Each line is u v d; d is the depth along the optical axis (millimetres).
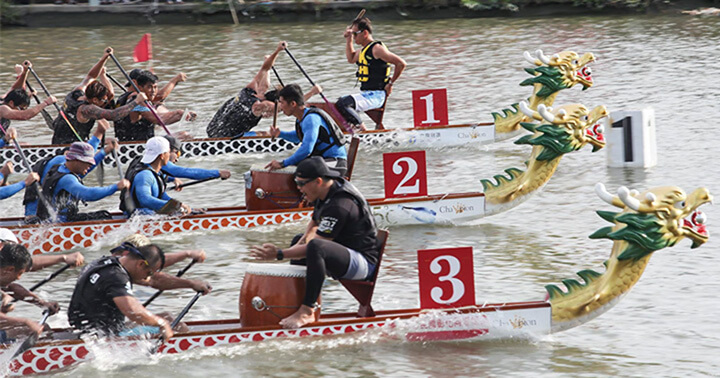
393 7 112750
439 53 84438
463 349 23562
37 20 112000
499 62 77812
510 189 35531
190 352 23250
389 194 35875
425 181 35906
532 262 30656
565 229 34312
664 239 22641
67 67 80625
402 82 70750
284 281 23641
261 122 58031
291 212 35875
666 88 63781
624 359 22812
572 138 34406
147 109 48562
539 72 49562
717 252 30875
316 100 63562
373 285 24328
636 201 22578
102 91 46750
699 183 39906
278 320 23688
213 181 44375
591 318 23938
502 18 110000
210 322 24469
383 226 35688
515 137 51781
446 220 35719
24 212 37719
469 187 41438
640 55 78812
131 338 22875
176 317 24672
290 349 23469
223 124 51156
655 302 26656
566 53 49750
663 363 22547
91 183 45375
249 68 77562
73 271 31266
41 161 34875
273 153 51219
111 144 37625
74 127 47781
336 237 23875
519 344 23859
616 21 103500
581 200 38188
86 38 99500
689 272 29062
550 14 112000
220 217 35250
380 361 22859
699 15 105562
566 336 24359
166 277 24562
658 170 42594
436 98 51469
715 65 72062
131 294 22469
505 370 22250
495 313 23922
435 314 23922
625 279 23641
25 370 22453
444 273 23938
